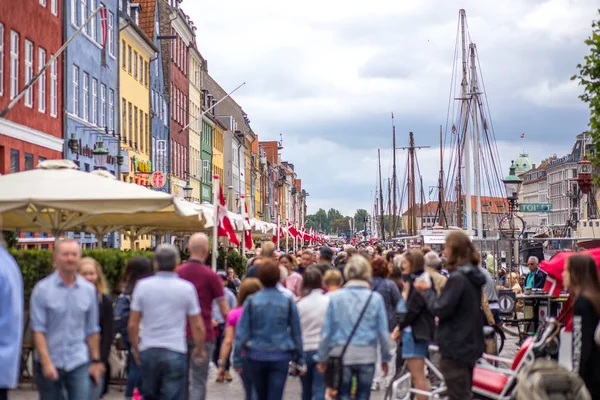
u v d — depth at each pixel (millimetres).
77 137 51594
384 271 20000
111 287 21359
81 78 52906
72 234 49188
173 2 93625
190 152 102500
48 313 11695
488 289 21938
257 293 14203
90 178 20766
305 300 15508
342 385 14008
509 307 25734
